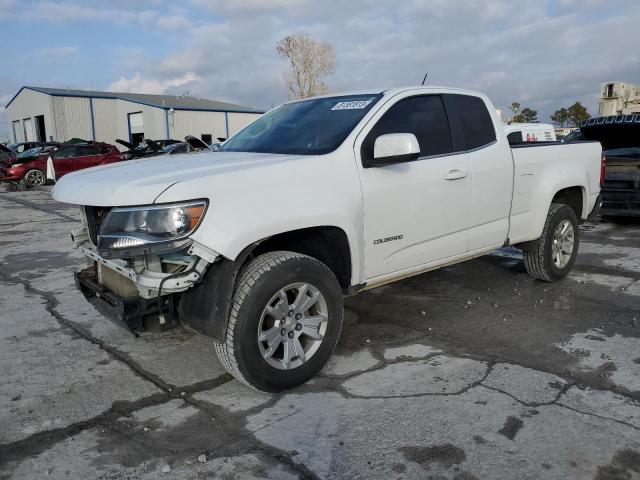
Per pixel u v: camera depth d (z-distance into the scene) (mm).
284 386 3475
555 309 5043
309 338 3641
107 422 3229
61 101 43688
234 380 3727
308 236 3729
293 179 3467
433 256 4426
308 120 4363
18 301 5613
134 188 3129
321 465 2764
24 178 19703
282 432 3064
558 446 2869
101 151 21391
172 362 4027
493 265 6629
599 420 3111
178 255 3260
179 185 3086
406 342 4309
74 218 12078
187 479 2686
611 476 2631
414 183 4125
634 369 3762
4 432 3135
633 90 14805
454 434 2996
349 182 3734
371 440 2961
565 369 3773
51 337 4570
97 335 4594
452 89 4707
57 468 2793
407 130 4230
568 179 5570
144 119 44938
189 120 45031
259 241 3303
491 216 4863
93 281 3840
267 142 4332
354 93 4508
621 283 5844
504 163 4891
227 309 3213
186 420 3223
